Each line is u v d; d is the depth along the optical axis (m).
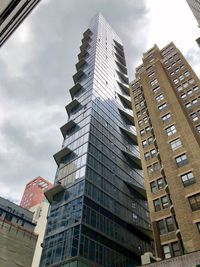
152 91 50.06
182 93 46.00
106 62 81.62
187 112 41.50
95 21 106.56
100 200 41.94
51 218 41.06
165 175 33.94
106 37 98.69
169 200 33.16
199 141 35.66
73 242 33.88
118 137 60.03
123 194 49.22
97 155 48.44
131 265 39.84
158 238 30.75
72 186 42.75
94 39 89.56
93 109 56.84
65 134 58.06
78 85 67.62
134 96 57.59
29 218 59.59
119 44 105.62
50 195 45.19
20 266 44.84
